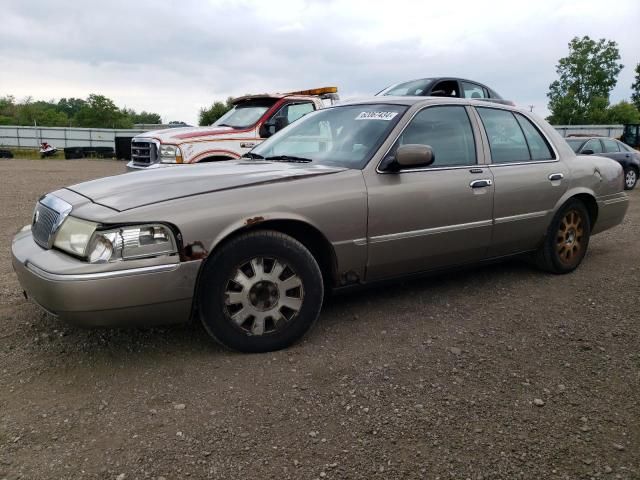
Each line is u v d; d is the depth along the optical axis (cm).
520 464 232
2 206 952
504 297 441
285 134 468
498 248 446
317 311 344
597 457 237
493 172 431
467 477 224
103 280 282
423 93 938
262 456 235
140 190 321
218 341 322
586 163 514
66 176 1705
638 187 1576
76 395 283
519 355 335
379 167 373
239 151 848
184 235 298
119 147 2955
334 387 292
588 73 6912
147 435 248
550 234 486
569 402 281
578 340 358
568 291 459
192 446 241
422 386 295
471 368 317
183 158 796
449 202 399
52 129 4756
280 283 331
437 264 412
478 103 453
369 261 369
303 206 335
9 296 431
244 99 941
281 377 302
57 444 241
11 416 262
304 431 253
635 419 267
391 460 233
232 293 320
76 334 358
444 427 257
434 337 360
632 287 471
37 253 312
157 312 300
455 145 421
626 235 716
